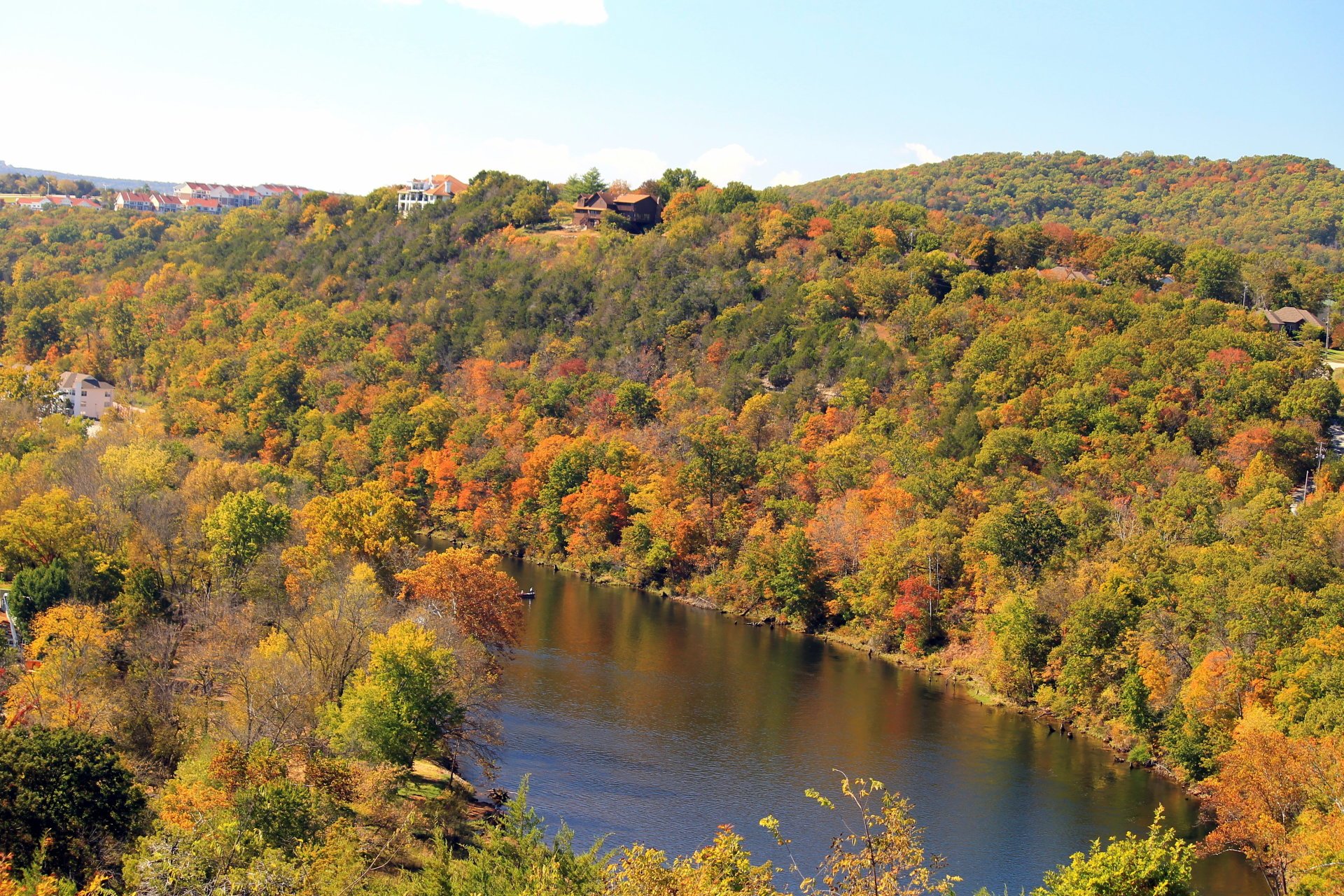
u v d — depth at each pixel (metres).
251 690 69.56
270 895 40.56
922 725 94.50
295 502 134.88
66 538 102.75
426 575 90.44
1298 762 61.34
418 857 59.66
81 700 66.25
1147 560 98.69
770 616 133.88
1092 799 78.25
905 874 62.59
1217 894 64.56
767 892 40.44
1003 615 103.75
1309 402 132.75
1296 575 87.81
